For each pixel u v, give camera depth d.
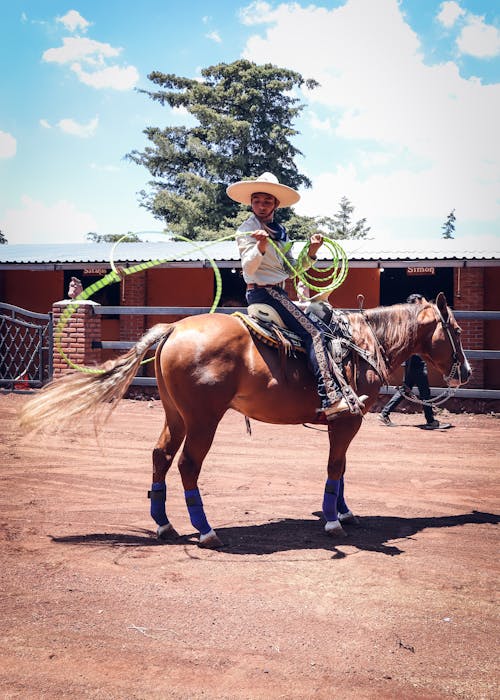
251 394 5.46
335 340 5.68
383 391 13.80
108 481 7.62
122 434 10.75
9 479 7.61
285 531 5.83
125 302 19.69
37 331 15.37
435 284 19.44
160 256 17.44
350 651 3.55
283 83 42.62
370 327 6.19
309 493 7.23
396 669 3.37
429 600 4.29
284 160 43.06
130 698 3.05
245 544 5.44
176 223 41.72
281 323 5.59
